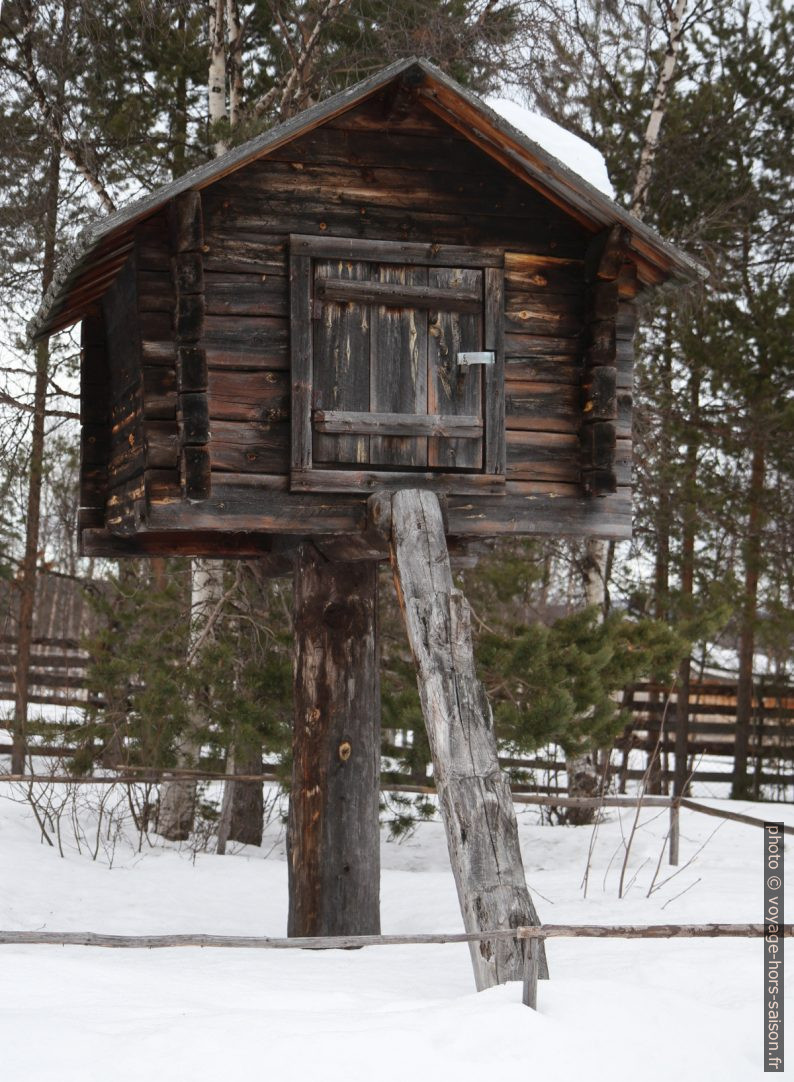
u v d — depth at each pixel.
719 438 16.66
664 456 15.45
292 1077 4.32
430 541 6.95
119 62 14.19
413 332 7.41
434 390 7.42
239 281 7.17
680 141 16.30
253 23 14.73
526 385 7.63
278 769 11.98
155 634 12.57
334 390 7.25
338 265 7.31
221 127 12.09
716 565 17.30
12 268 13.60
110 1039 4.66
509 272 7.63
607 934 5.05
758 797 18.89
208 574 12.73
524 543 14.09
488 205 7.59
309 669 8.04
